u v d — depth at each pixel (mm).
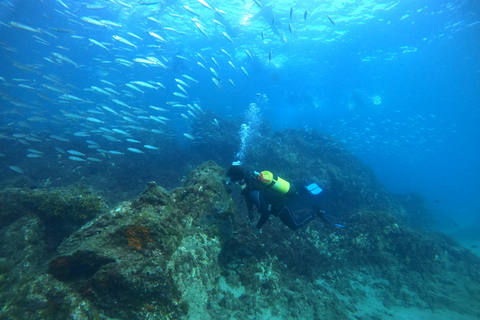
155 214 2977
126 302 2316
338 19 21000
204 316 2852
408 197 15516
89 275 2475
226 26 21172
